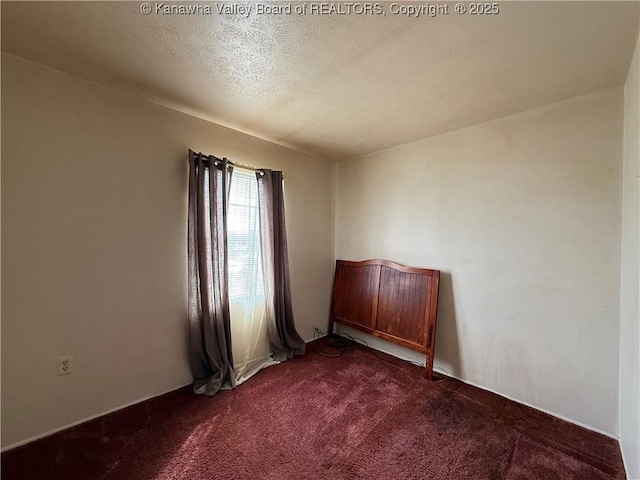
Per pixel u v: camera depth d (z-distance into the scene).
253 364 2.68
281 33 1.36
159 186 2.12
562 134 1.98
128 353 2.00
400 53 1.50
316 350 3.07
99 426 1.79
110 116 1.89
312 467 1.53
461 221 2.48
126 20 1.28
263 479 1.45
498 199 2.27
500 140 2.26
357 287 3.22
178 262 2.24
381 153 3.13
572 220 1.94
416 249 2.80
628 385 1.53
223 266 2.38
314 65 1.61
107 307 1.90
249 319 2.69
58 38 1.41
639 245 1.33
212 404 2.07
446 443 1.71
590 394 1.86
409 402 2.13
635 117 1.46
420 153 2.79
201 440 1.71
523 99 1.97
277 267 2.84
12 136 1.57
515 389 2.17
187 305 2.28
